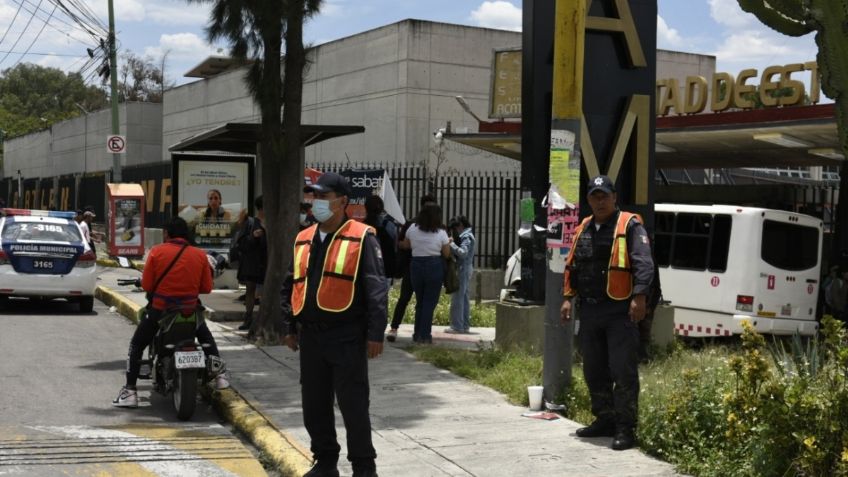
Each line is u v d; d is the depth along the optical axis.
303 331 5.99
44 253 16.39
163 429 8.04
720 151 19.97
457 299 14.20
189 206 19.45
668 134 17.94
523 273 11.29
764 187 21.78
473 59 28.14
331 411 6.10
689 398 6.86
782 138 17.28
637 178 11.66
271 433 7.43
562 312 7.51
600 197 7.09
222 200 19.64
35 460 6.84
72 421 8.23
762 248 15.64
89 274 16.73
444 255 12.36
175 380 8.52
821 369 6.25
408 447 6.96
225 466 6.86
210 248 19.59
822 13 6.60
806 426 5.71
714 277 15.88
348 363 5.88
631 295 6.98
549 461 6.55
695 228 16.23
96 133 50.00
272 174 12.34
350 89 29.47
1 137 85.25
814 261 16.22
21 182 49.69
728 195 22.31
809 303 16.12
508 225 22.31
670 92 20.36
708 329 15.91
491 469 6.36
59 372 10.68
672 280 16.39
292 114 12.16
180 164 19.41
